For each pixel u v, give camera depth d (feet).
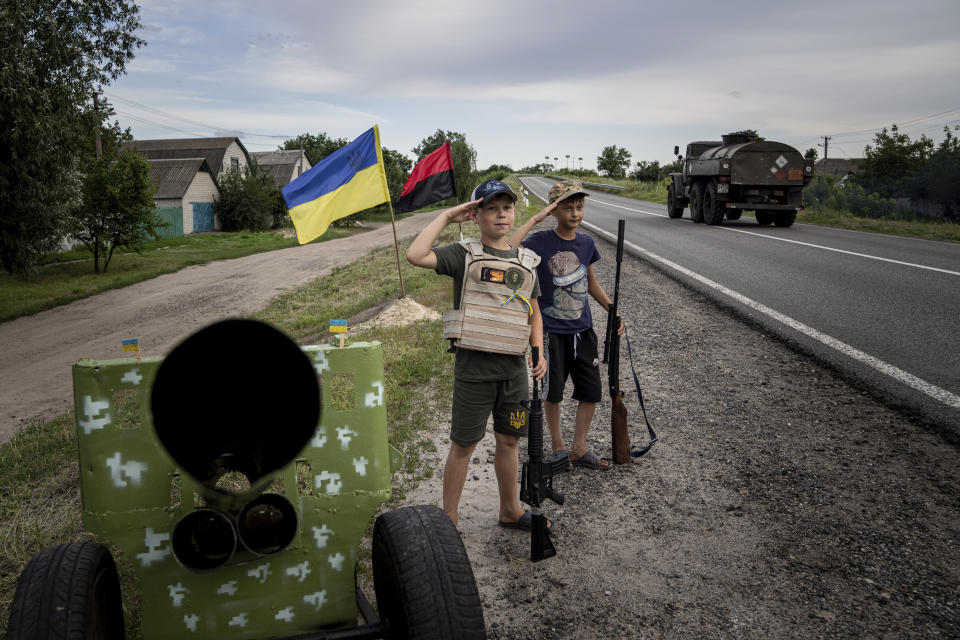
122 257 85.81
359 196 29.45
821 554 9.67
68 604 5.24
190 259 83.82
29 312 49.83
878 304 25.71
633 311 25.94
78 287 60.44
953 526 10.20
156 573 5.85
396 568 6.10
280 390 4.71
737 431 14.26
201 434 4.79
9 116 45.37
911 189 93.91
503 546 10.34
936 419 14.08
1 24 43.24
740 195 60.34
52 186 51.08
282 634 6.27
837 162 250.57
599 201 124.88
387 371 19.17
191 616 5.99
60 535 11.55
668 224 66.44
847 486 11.62
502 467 10.38
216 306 51.55
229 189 138.31
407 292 37.60
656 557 9.84
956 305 25.27
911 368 17.48
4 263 52.80
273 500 5.81
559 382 12.23
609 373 12.96
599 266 37.42
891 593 8.70
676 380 17.72
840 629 8.07
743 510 11.05
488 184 8.98
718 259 39.45
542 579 9.40
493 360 9.32
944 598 8.55
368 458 6.27
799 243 47.67
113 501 5.67
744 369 18.30
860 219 70.59
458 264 9.04
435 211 219.00
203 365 4.46
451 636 5.85
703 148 72.84
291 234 128.88
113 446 5.63
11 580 10.00
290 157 183.83
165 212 120.67
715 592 8.94
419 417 15.53
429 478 12.63
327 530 6.24
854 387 16.34
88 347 38.86
